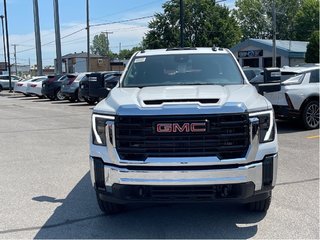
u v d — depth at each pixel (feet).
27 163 27.61
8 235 15.72
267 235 15.23
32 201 19.69
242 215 17.20
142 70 19.86
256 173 14.57
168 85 18.52
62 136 38.68
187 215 17.42
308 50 129.18
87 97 74.69
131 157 14.58
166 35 191.21
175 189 14.47
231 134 14.26
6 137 39.11
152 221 16.89
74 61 258.78
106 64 262.06
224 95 15.30
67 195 20.51
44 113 61.67
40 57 133.80
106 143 14.92
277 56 143.54
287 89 36.45
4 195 20.70
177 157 14.26
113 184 14.84
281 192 19.92
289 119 38.55
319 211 17.47
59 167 26.22
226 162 14.24
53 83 90.12
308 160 26.14
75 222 16.93
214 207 18.21
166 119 14.21
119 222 16.87
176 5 189.67
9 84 137.39
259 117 14.71
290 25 267.80
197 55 20.59
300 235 15.16
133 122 14.46
